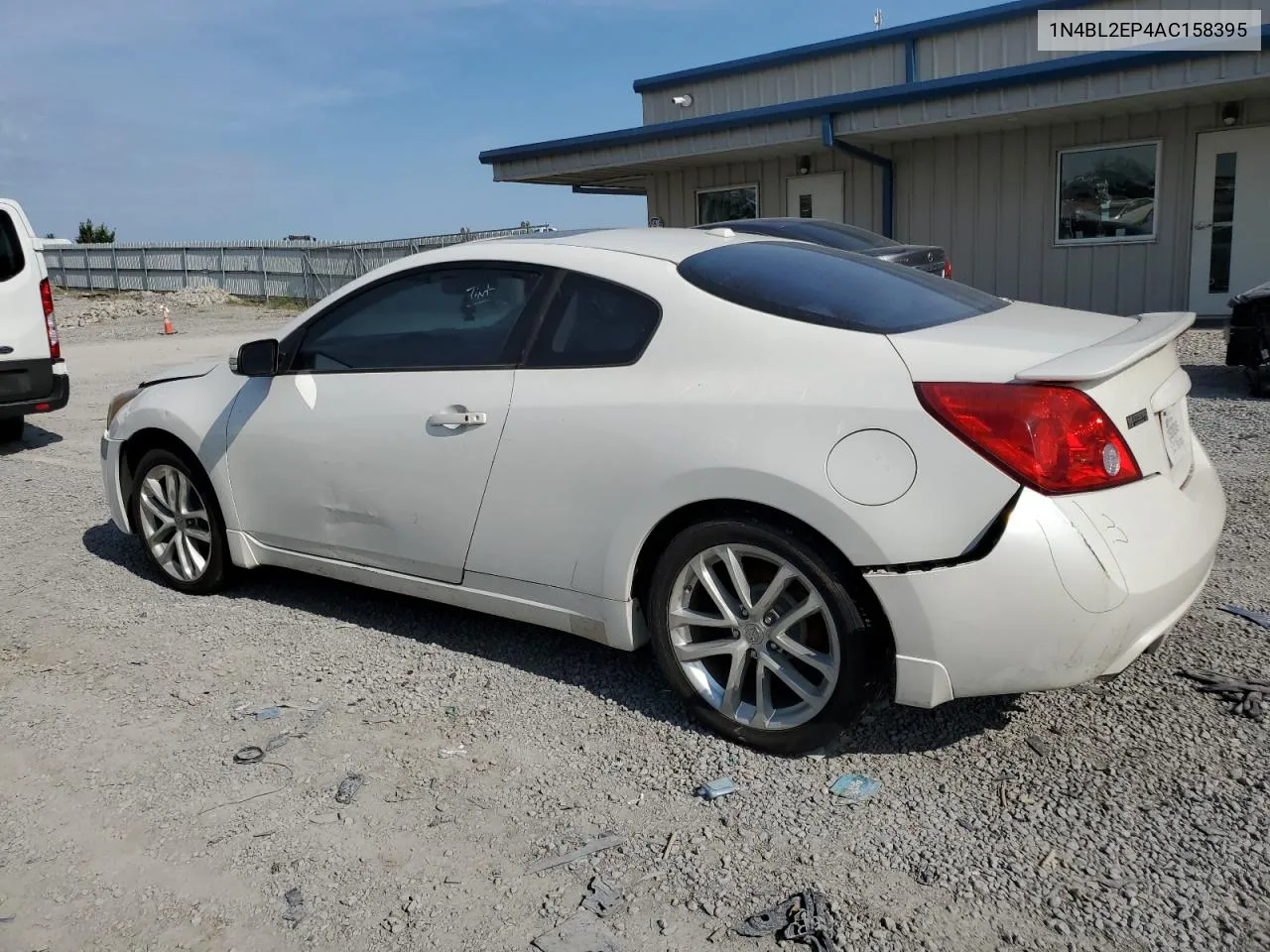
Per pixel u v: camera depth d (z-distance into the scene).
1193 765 2.99
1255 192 12.46
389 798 3.02
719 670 3.36
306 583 4.96
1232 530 4.99
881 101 13.36
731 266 3.48
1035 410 2.71
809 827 2.80
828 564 2.95
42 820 2.97
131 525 5.15
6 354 8.49
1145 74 11.42
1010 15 15.41
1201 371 9.38
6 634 4.41
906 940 2.35
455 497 3.73
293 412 4.21
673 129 15.53
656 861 2.68
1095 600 2.69
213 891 2.62
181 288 36.03
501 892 2.58
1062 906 2.43
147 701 3.71
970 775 3.01
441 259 3.91
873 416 2.86
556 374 3.51
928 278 3.88
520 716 3.51
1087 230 13.80
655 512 3.23
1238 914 2.37
